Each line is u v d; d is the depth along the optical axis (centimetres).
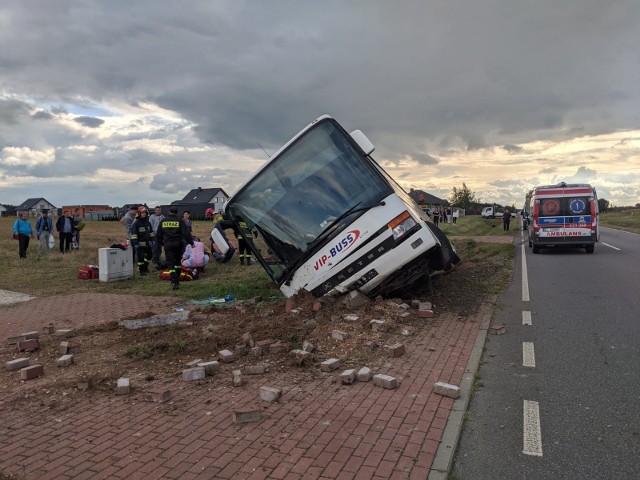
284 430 402
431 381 508
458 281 1156
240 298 1022
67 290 1195
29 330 796
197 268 1388
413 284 912
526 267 1511
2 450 380
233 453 366
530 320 791
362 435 390
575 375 536
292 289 793
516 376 534
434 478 329
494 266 1487
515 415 436
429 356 589
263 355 599
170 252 1163
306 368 551
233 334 675
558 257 1831
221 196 10025
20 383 532
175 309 927
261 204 812
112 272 1327
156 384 516
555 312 850
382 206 754
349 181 781
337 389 488
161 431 405
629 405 454
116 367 575
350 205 767
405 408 440
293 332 662
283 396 473
